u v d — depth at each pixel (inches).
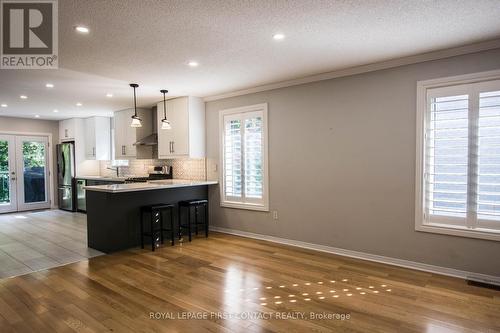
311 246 175.5
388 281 128.2
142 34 110.2
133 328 94.4
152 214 175.8
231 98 209.9
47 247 182.9
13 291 121.0
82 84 177.8
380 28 108.4
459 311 102.9
